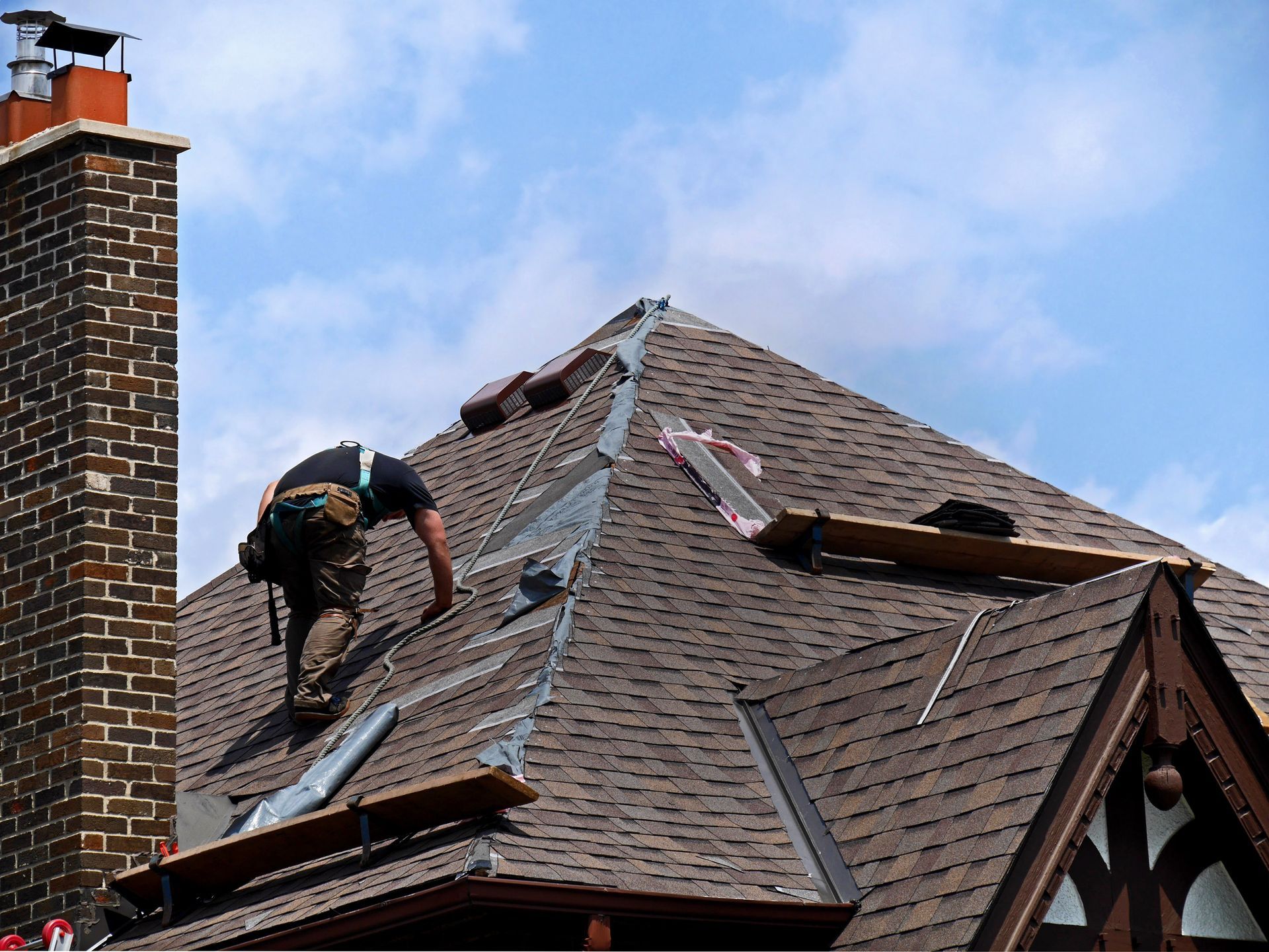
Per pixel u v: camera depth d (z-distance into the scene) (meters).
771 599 16.92
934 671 14.53
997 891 12.20
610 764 14.12
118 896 15.41
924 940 12.34
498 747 13.84
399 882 12.84
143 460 16.73
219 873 14.71
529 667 15.06
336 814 13.73
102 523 16.41
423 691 15.97
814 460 19.39
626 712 14.79
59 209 17.17
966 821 12.92
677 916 12.70
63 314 16.92
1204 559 20.39
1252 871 13.19
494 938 12.74
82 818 15.66
